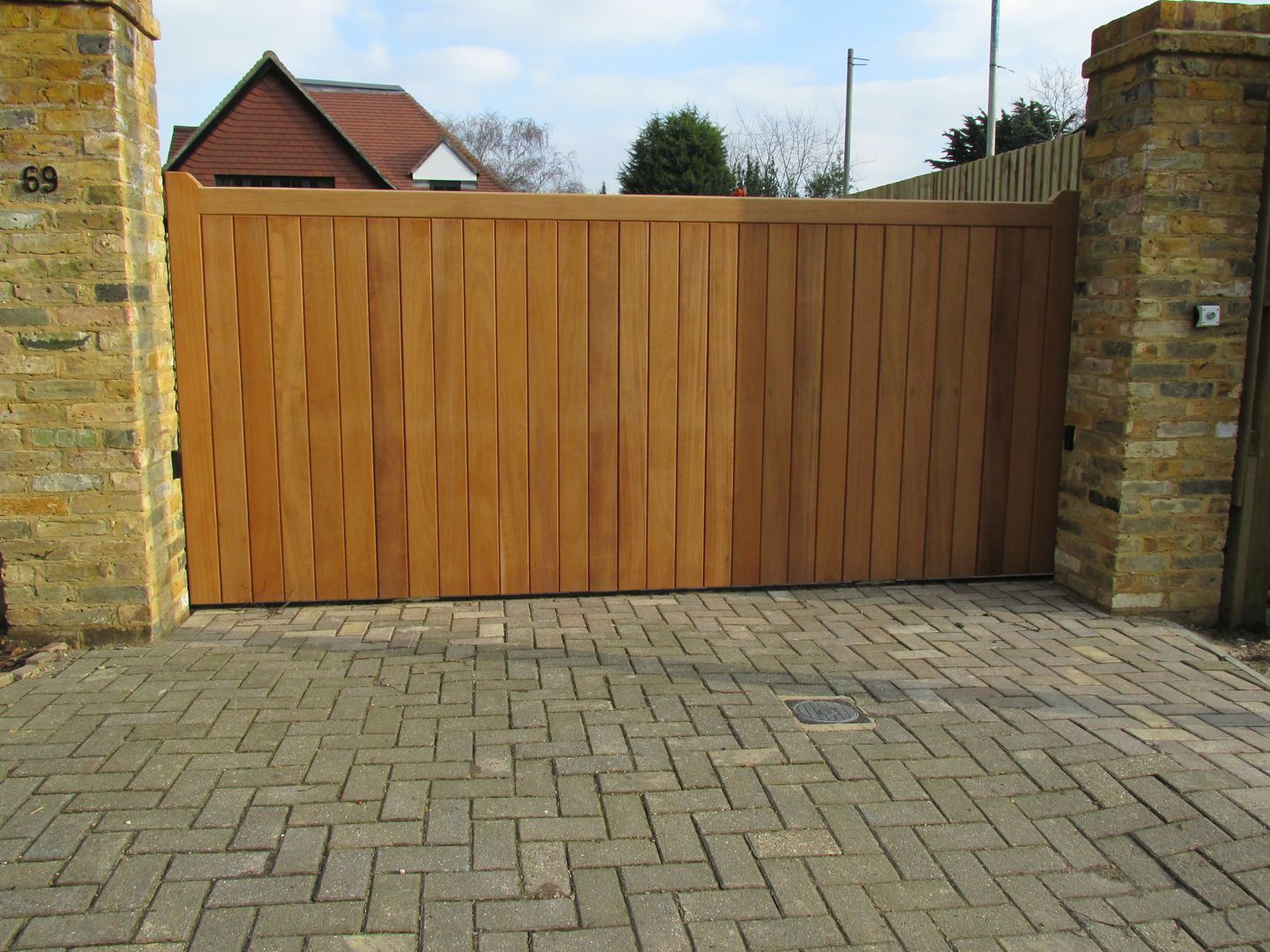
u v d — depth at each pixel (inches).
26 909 105.5
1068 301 220.8
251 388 200.7
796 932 104.4
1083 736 147.9
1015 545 228.7
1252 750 143.7
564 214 204.8
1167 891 112.3
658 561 218.4
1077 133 254.7
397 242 200.8
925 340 219.1
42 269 172.7
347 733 146.6
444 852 116.7
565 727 149.2
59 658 176.1
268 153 811.4
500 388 208.1
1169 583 203.0
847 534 223.6
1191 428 198.5
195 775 133.6
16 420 175.8
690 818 125.0
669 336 211.5
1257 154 192.4
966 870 115.6
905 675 171.2
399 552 210.1
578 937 102.8
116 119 170.7
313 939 101.7
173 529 195.6
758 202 210.1
